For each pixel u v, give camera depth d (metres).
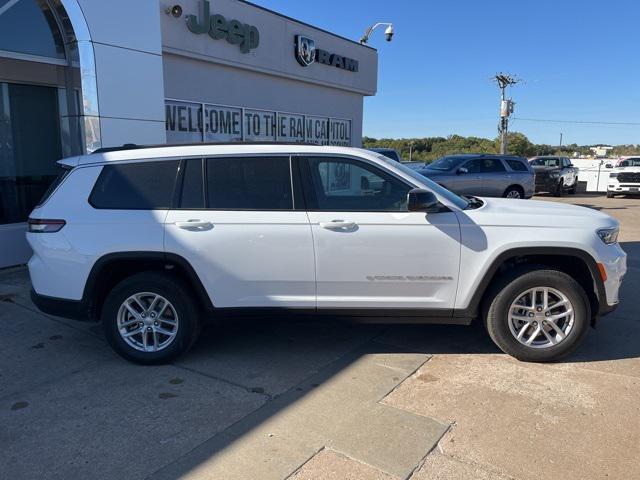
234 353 4.59
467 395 3.77
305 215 4.21
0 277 7.00
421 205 3.96
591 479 2.82
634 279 7.23
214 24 11.24
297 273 4.23
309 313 4.32
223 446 3.16
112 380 4.07
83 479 2.87
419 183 4.27
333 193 4.29
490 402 3.66
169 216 4.23
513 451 3.07
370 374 4.14
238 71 12.57
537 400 3.68
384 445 3.14
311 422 3.42
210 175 4.32
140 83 7.95
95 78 7.34
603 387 3.88
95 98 7.38
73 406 3.66
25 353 4.60
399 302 4.27
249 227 4.19
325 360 4.43
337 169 4.30
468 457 3.02
